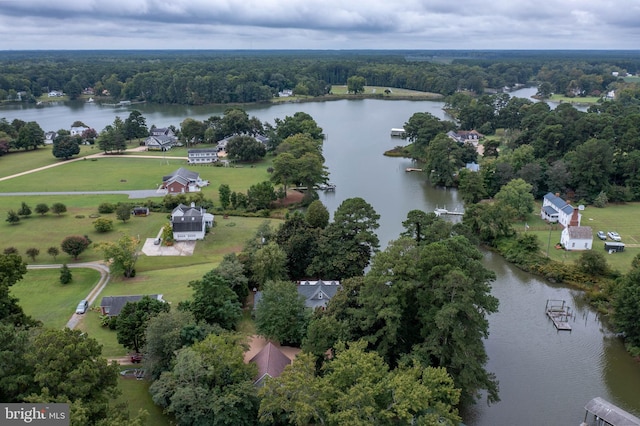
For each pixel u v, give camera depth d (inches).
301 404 1786.4
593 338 3034.0
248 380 2161.7
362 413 1753.2
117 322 2659.9
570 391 2564.0
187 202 5172.2
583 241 4124.0
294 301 2792.8
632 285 2955.2
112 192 5772.6
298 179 5531.5
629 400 2504.9
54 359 1808.6
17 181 6235.2
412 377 1907.0
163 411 2206.0
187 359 2089.1
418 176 6638.8
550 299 3491.6
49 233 4507.9
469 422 2338.8
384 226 4753.9
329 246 3489.2
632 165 5536.4
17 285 3494.1
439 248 2474.2
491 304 2475.4
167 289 3417.8
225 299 2815.0
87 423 1715.1
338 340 2233.0
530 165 5556.1
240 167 7022.6
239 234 4552.2
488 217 4323.3
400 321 2459.4
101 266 3843.5
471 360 2267.5
